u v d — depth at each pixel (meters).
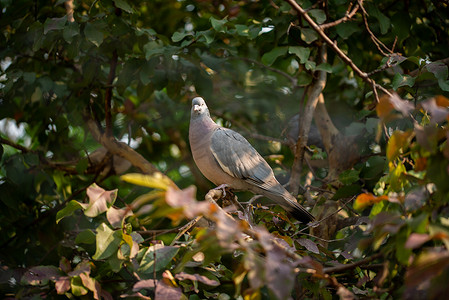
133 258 3.63
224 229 2.52
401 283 3.36
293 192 5.64
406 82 4.55
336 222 5.27
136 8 6.28
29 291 4.16
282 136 7.07
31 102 6.34
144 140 7.42
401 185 3.30
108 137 6.15
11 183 5.63
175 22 7.27
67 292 3.89
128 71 5.71
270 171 5.48
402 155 3.35
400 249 2.85
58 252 5.09
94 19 5.35
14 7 5.94
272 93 7.16
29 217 5.73
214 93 7.25
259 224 4.53
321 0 5.29
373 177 5.27
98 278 4.05
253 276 2.60
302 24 5.39
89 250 5.19
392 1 6.19
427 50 6.35
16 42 5.91
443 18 6.31
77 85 6.04
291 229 4.95
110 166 6.52
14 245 5.53
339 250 4.27
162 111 7.26
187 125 7.69
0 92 6.12
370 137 5.75
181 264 3.25
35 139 7.16
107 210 3.57
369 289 3.98
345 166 5.84
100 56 6.04
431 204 3.14
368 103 6.52
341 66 6.46
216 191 4.64
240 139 5.46
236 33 5.84
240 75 6.87
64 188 6.34
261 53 6.63
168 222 6.25
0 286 4.57
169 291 3.13
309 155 6.70
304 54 5.23
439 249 2.73
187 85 6.97
